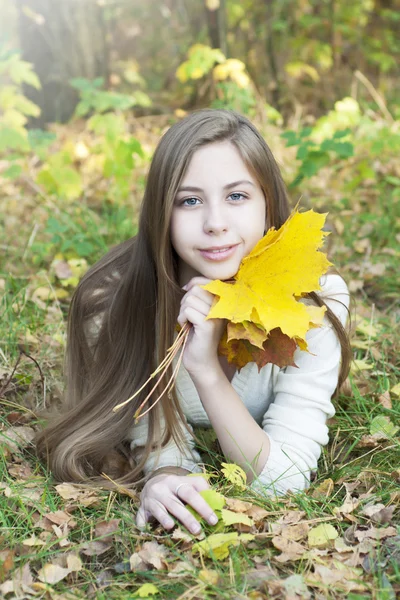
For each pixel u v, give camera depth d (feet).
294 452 6.23
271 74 19.42
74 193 13.04
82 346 7.18
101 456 6.76
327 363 6.49
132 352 6.76
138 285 6.67
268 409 6.65
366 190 13.99
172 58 19.57
